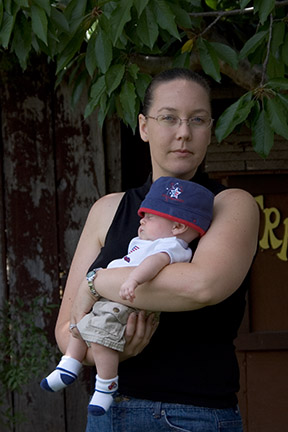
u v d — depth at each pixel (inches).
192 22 116.6
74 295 90.2
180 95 81.3
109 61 104.1
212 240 76.4
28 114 162.2
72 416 162.4
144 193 87.9
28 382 162.2
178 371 77.5
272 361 155.3
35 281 162.7
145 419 78.2
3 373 156.9
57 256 162.7
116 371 79.1
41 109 162.2
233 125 98.7
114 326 77.9
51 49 112.0
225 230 77.0
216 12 115.3
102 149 161.9
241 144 151.8
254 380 155.6
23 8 101.3
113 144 164.1
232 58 110.8
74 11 104.0
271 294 154.4
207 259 74.0
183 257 78.0
